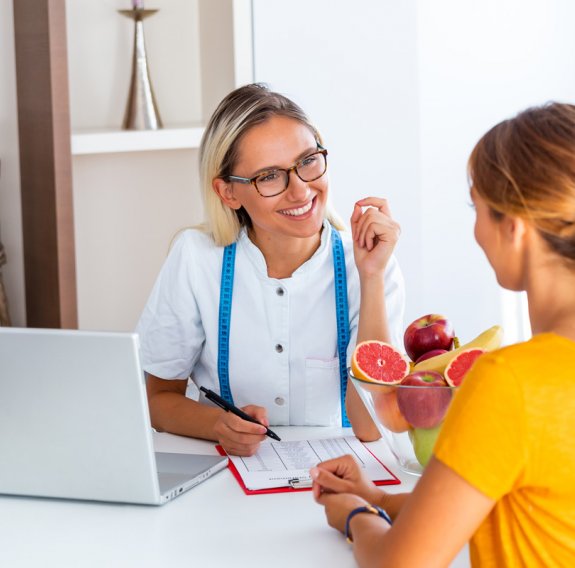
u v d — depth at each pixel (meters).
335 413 1.93
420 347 1.60
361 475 1.35
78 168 3.19
